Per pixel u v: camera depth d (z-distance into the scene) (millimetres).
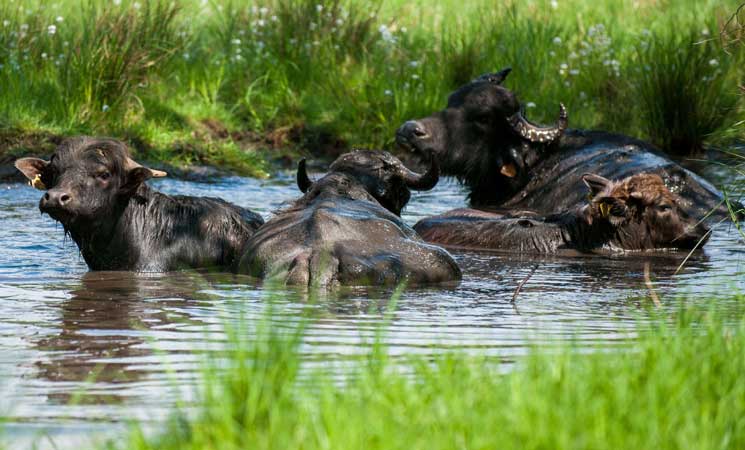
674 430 16094
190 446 15648
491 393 17109
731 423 16562
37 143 56188
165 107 63844
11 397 19594
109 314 27328
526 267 36750
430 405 16781
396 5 91750
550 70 72250
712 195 45062
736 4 75562
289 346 18906
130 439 16375
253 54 72688
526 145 49031
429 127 48562
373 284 31469
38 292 30703
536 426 15617
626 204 40562
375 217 34125
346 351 22891
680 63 63812
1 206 46562
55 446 16656
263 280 32312
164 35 67250
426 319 27094
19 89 60000
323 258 31422
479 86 49344
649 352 19625
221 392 17672
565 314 28203
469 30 81625
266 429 16031
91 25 68188
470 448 15234
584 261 38406
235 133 65125
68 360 22359
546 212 47250
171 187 53156
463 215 44125
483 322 26875
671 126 63156
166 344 23844
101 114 59594
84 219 33250
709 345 20609
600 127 65812
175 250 35469
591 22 84062
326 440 15242
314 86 69688
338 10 75875
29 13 71625
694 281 34250
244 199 50281
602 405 16422
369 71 70750
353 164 37688
